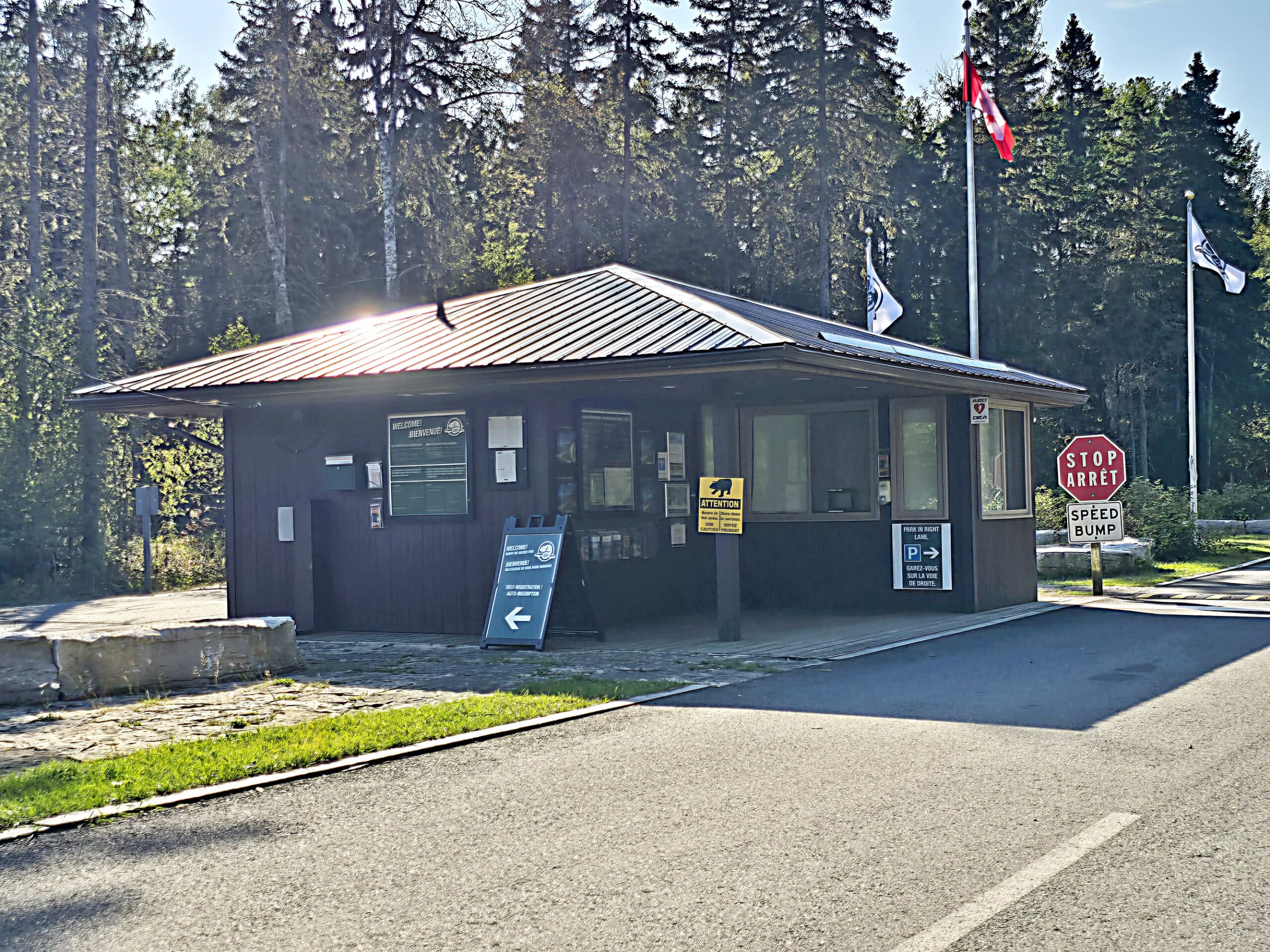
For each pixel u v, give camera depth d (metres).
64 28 35.59
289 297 43.53
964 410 16.70
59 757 8.14
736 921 4.70
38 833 6.27
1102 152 64.69
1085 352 58.25
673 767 7.36
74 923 4.92
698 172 53.97
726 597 14.02
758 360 12.10
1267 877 5.07
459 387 14.38
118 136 43.78
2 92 41.38
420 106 36.47
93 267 32.06
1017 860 5.35
